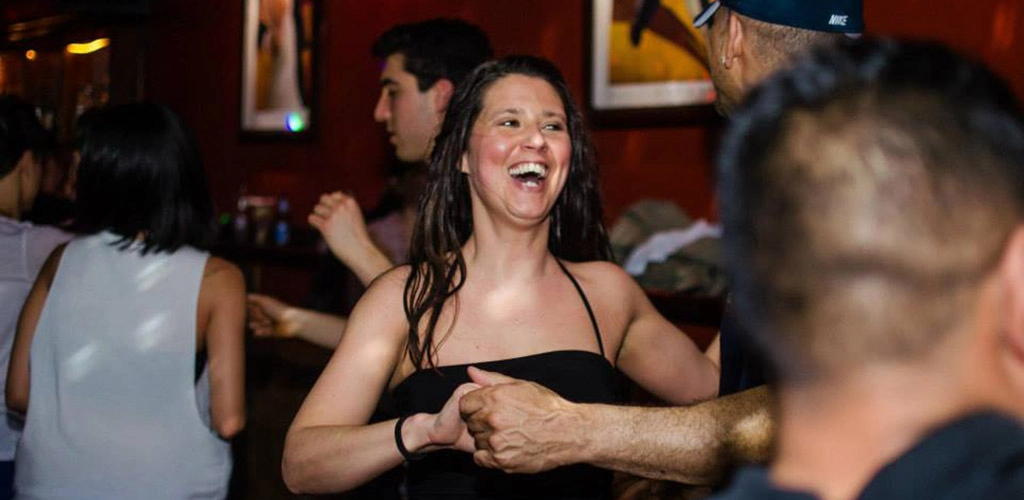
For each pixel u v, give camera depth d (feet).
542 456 5.08
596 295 6.24
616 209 13.73
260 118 20.24
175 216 7.50
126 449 7.23
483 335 5.90
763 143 2.15
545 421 5.06
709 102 12.47
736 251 2.21
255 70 20.33
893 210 1.97
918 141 1.98
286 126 19.54
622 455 5.07
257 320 9.65
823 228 2.02
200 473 7.38
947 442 1.99
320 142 18.86
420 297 5.90
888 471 2.01
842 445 2.11
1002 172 1.96
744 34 5.68
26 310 7.59
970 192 1.96
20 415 7.81
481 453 5.17
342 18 18.33
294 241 19.19
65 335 7.33
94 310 7.34
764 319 2.17
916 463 1.99
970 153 1.97
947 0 10.76
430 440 5.30
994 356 2.06
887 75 2.08
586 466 5.84
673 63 12.90
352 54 18.13
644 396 8.26
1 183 9.05
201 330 7.58
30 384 7.45
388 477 7.75
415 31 9.35
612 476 6.13
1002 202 1.97
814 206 2.04
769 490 2.16
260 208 19.35
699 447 5.00
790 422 2.21
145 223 7.45
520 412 5.06
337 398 5.76
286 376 12.35
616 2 13.58
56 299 7.39
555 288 6.13
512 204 5.90
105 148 7.43
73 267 7.45
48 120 24.59
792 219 2.06
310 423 5.69
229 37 21.03
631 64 13.41
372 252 8.32
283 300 19.17
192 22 21.97
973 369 2.04
